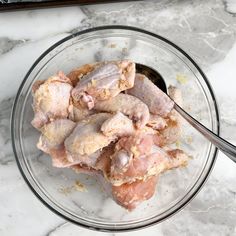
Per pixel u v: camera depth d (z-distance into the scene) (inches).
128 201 20.1
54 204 22.3
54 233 22.6
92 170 21.1
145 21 23.4
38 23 23.4
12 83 23.1
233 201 22.7
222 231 22.6
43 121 20.6
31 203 22.8
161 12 23.4
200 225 22.7
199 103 22.5
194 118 22.0
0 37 23.3
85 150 19.4
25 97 22.4
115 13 23.4
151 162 19.6
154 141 20.7
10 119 22.9
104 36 22.6
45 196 22.4
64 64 22.9
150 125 20.7
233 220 22.7
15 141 22.2
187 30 23.3
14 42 23.3
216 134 20.9
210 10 23.4
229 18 23.3
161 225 22.7
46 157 22.6
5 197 22.8
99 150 20.0
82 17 23.5
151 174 19.9
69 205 22.4
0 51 23.2
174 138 21.1
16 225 22.7
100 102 20.6
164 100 20.4
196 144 22.3
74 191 22.5
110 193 20.8
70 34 23.5
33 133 22.6
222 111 23.0
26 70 23.2
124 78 20.3
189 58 21.6
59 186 22.5
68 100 20.6
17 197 22.8
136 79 20.9
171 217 22.7
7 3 22.6
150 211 22.2
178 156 20.7
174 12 23.4
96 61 23.0
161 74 22.8
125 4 23.4
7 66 23.2
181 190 22.2
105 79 20.2
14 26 23.4
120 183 19.7
